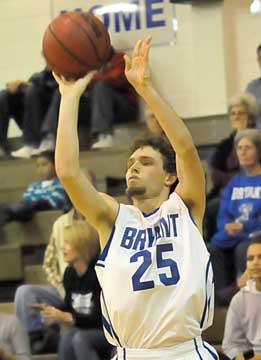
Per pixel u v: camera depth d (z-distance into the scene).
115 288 7.45
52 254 15.14
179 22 19.88
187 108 19.80
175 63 19.88
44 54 8.62
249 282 12.25
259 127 16.88
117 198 16.81
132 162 7.79
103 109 18.33
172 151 7.84
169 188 7.93
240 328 12.18
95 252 12.91
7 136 19.56
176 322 7.36
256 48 19.50
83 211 7.64
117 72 18.62
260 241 12.26
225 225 14.41
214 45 19.61
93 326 12.68
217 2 19.55
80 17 8.67
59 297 14.20
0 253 16.94
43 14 20.98
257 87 17.95
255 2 19.48
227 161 16.03
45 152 17.47
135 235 7.59
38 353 13.67
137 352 7.46
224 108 19.52
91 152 18.23
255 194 14.70
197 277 7.42
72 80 8.60
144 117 19.02
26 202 17.27
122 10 19.81
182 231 7.56
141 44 7.72
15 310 13.99
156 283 7.38
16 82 19.33
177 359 7.41
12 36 21.25
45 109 18.88
